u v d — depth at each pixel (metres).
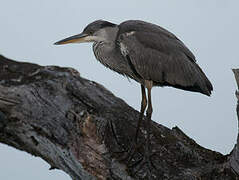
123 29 9.88
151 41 9.58
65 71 8.88
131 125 8.63
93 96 8.58
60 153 7.81
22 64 9.13
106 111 8.47
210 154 8.29
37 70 8.83
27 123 8.02
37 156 8.80
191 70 9.66
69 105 8.00
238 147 6.87
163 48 9.58
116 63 10.23
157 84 10.10
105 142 7.53
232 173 7.09
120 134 8.14
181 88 9.96
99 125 7.44
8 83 8.34
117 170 7.40
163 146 8.29
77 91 8.38
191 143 8.75
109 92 9.11
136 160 7.79
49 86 8.24
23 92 8.07
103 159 7.43
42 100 8.04
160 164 7.68
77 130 7.51
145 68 9.56
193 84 9.72
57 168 8.79
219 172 7.27
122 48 9.62
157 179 7.31
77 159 7.45
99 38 10.12
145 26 9.90
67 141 7.57
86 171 7.45
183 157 7.96
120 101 9.17
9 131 8.30
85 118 7.49
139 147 8.38
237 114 6.89
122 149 7.76
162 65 9.55
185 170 7.51
